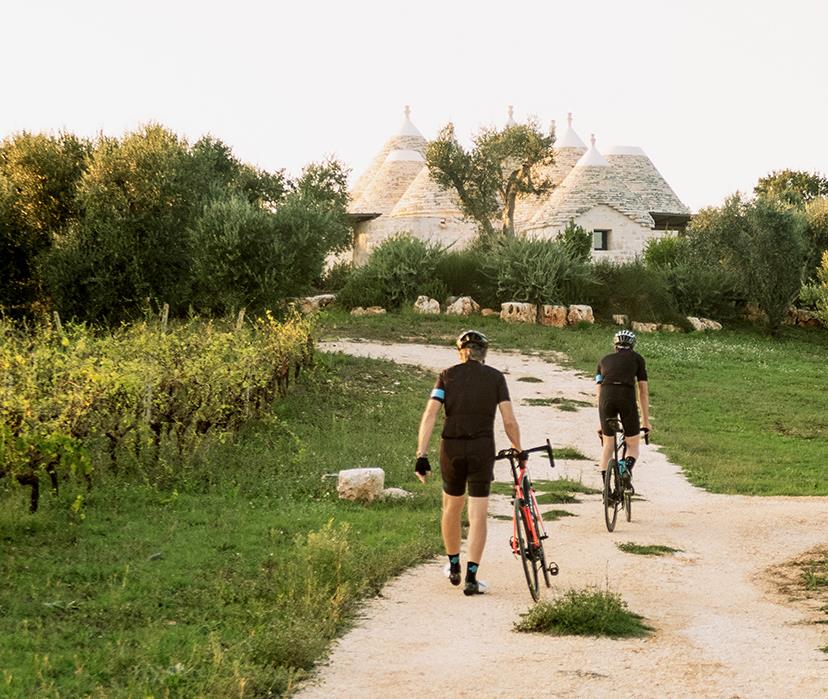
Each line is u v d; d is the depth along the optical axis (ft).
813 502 45.88
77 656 20.34
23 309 106.63
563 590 27.09
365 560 29.60
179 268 107.65
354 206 235.20
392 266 132.57
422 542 32.63
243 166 168.35
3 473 34.14
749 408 81.41
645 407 38.19
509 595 26.58
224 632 22.43
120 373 45.34
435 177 190.29
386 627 23.29
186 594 25.80
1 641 21.20
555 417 75.15
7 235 106.22
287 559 29.55
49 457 34.94
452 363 95.04
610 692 18.24
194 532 33.24
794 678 19.01
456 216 195.42
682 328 129.29
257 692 18.49
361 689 18.69
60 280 100.73
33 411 36.94
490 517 40.01
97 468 41.22
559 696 18.06
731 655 20.81
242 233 102.94
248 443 53.21
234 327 85.15
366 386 79.61
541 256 127.13
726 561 31.86
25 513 34.04
